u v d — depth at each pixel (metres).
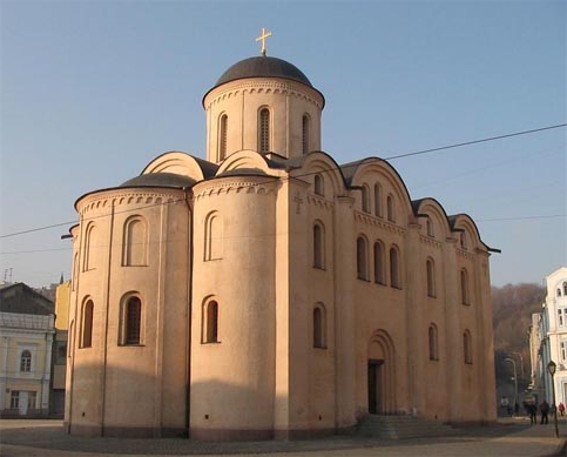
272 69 42.59
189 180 39.41
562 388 89.69
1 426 45.97
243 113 41.97
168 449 28.77
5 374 70.69
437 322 46.62
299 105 42.75
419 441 34.25
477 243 53.66
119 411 35.22
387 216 43.41
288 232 34.44
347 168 41.38
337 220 38.25
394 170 44.12
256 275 34.28
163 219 37.38
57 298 79.69
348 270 37.88
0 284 84.75
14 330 71.88
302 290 34.72
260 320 33.88
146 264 36.88
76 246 43.28
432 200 47.94
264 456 25.67
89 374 36.47
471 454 27.25
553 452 29.30
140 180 38.59
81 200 39.34
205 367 34.22
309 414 34.25
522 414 85.19
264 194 35.25
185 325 36.69
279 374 33.28
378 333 40.88
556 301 92.62
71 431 36.97
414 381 42.50
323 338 36.34
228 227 35.00
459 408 46.53
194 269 36.28
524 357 141.50
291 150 41.81
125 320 36.41
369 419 37.16
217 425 33.06
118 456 25.53
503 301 166.38
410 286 44.03
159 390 35.31
